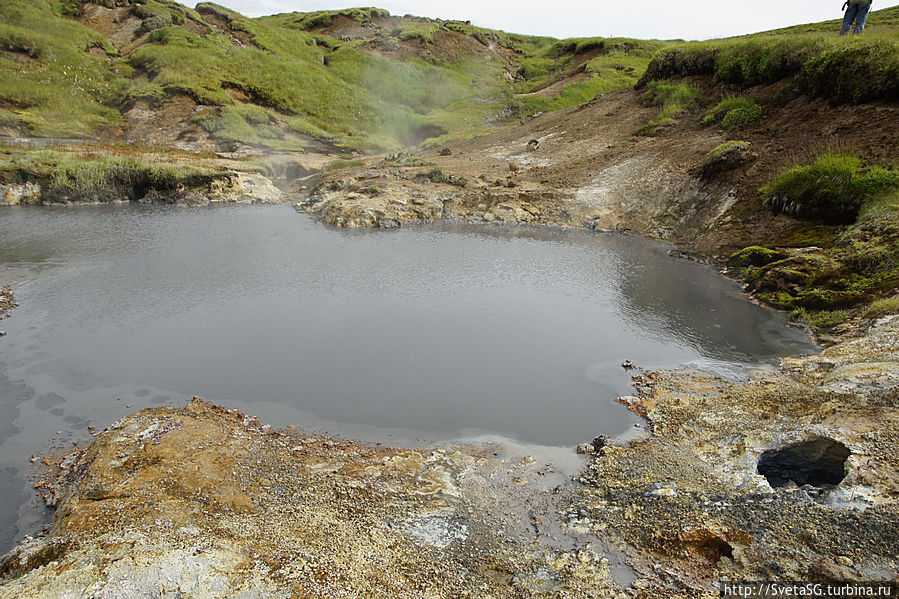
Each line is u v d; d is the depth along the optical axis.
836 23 30.44
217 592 4.24
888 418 6.25
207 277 13.62
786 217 15.36
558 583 4.82
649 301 12.63
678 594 4.59
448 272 14.48
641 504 5.83
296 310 11.78
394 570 4.82
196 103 33.59
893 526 4.75
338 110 39.09
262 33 46.59
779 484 6.25
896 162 14.16
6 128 27.59
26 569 4.70
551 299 12.73
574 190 21.62
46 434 7.46
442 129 38.28
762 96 21.62
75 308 11.52
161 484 5.95
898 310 9.66
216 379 8.92
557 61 54.09
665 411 7.89
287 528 5.27
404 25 55.72
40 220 18.92
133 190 23.02
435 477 6.54
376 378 9.07
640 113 27.16
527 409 8.22
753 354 9.84
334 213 19.75
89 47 37.31
